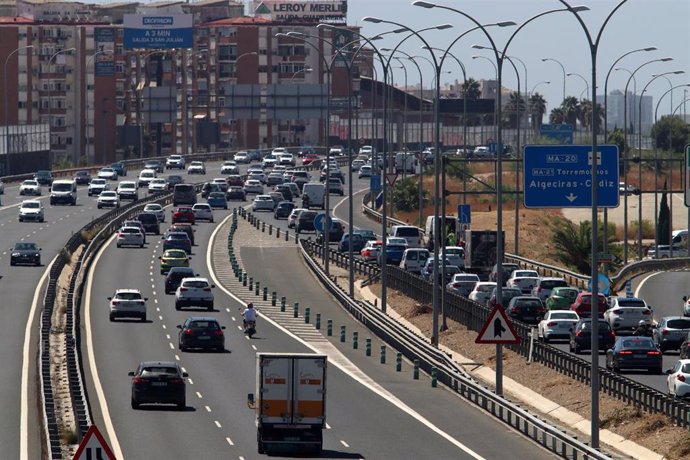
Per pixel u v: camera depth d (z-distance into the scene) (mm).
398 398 126312
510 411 109562
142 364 115562
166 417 110375
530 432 106500
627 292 197875
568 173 161250
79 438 93188
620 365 132875
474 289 192000
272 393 94500
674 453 95625
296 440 94875
